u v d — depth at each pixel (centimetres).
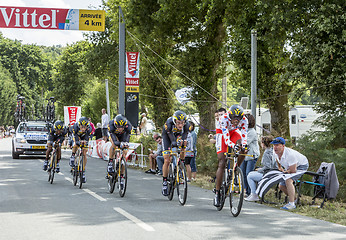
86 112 5588
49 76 7638
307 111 2520
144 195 991
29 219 699
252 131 984
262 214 777
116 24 3278
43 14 1797
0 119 7512
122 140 991
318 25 1462
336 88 1506
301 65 1570
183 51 2264
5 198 923
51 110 3234
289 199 848
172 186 909
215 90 2319
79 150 1122
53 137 1223
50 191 1038
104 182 1236
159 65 2752
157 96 2867
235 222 695
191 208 823
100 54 3922
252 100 1426
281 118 1970
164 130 908
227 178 787
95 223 670
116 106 5191
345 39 1416
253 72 1424
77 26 1816
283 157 860
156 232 612
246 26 1905
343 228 664
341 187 1022
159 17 2148
